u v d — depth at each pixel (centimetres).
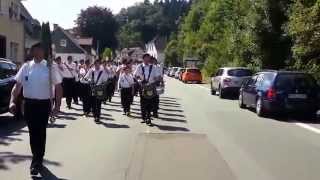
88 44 11119
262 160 1041
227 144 1240
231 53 4162
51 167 955
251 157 1073
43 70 883
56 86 898
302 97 1822
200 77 5791
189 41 8950
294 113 1878
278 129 1534
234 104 2500
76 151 1123
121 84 1897
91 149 1150
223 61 5638
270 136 1381
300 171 940
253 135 1398
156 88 1627
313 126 1616
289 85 1834
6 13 3875
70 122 1662
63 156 1063
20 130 1462
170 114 1961
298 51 2447
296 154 1112
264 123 1688
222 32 6581
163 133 1422
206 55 7381
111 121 1705
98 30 11750
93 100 1672
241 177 888
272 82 1855
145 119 1653
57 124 1603
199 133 1427
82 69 2214
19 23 4203
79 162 1003
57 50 10038
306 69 2572
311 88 1844
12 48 4062
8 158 1039
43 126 893
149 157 1063
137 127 1551
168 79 7475
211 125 1620
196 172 925
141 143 1242
